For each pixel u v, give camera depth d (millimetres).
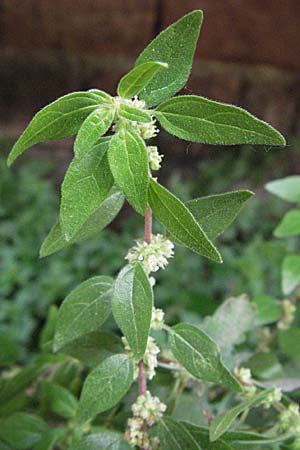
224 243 663
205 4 688
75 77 750
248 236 683
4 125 769
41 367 234
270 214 702
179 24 149
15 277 597
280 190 259
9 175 713
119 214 688
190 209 162
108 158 132
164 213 140
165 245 160
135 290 150
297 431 186
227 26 705
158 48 151
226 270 598
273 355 234
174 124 143
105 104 136
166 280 587
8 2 703
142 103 145
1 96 755
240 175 763
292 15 693
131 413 208
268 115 769
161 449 172
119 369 164
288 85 755
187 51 151
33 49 737
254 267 542
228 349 219
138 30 714
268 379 230
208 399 223
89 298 175
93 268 622
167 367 201
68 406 223
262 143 138
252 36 711
